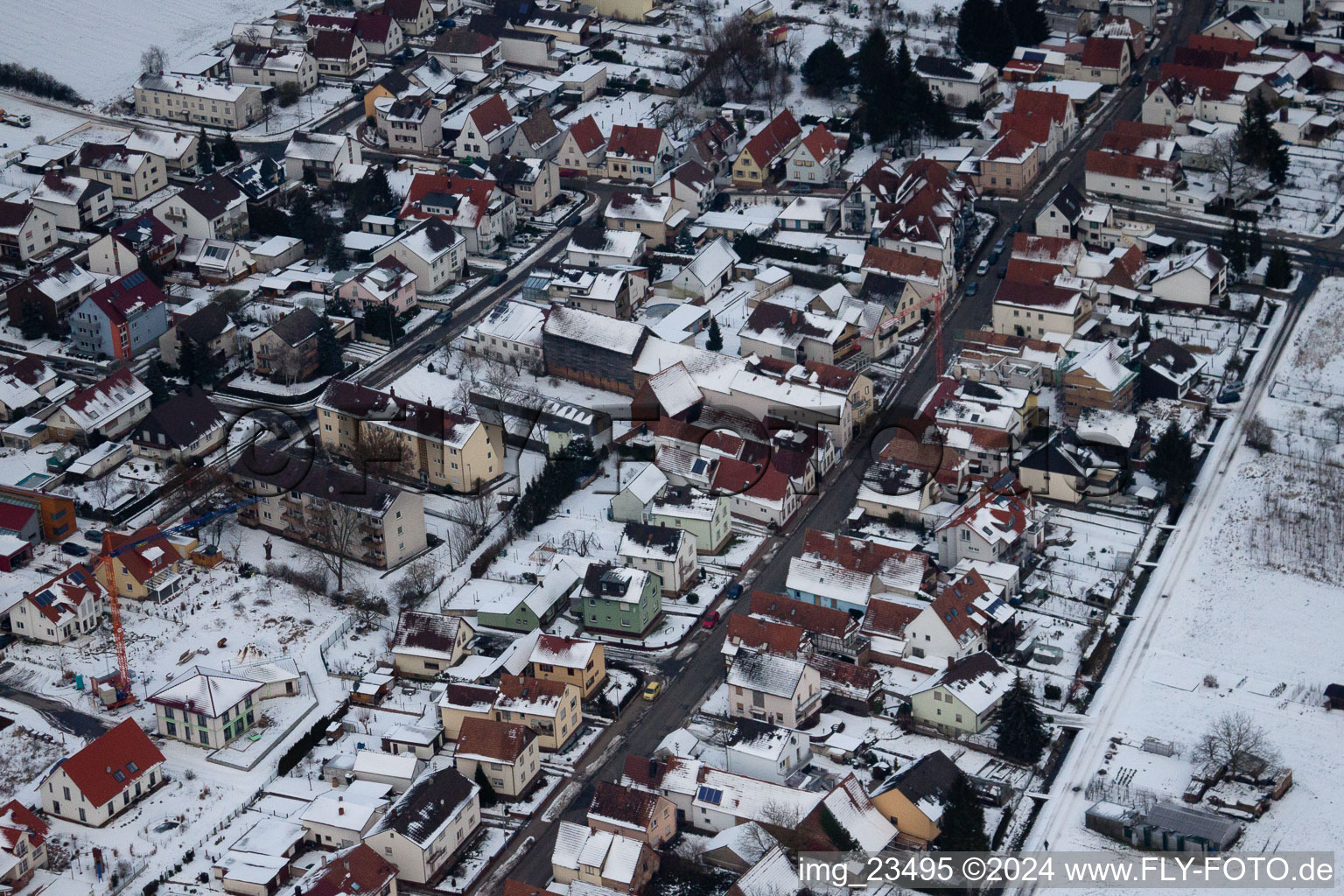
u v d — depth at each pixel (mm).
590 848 179250
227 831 189500
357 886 175750
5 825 183750
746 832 181500
